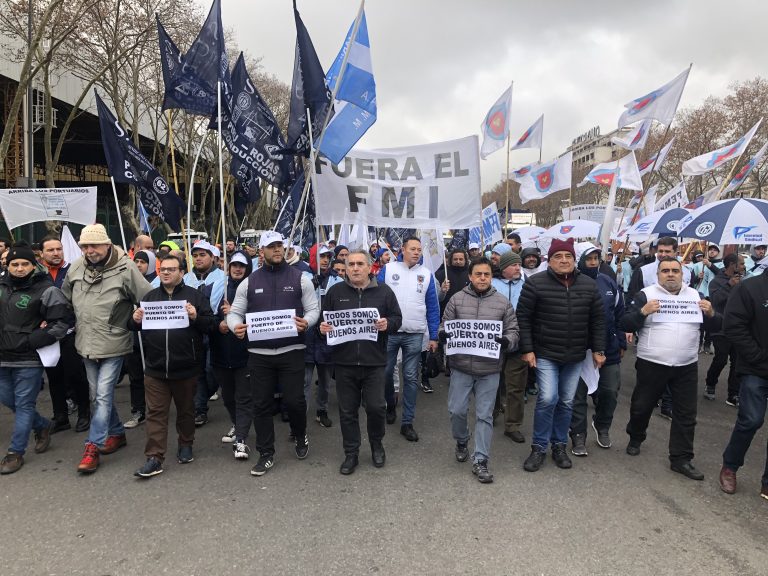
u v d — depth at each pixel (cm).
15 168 2262
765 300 386
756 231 532
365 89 554
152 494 393
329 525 349
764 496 396
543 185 1265
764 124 3005
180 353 424
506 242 838
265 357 425
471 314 437
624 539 335
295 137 552
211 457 469
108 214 3019
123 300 447
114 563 304
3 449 484
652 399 461
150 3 1923
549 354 439
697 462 468
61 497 387
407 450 491
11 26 1770
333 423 573
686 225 573
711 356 960
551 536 338
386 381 565
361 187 645
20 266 430
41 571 296
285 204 625
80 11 1606
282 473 435
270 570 299
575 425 484
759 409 390
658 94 985
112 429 475
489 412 427
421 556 314
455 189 643
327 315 434
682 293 447
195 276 579
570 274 443
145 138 3022
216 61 532
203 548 320
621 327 471
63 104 2478
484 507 377
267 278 438
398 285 544
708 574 298
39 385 452
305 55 519
